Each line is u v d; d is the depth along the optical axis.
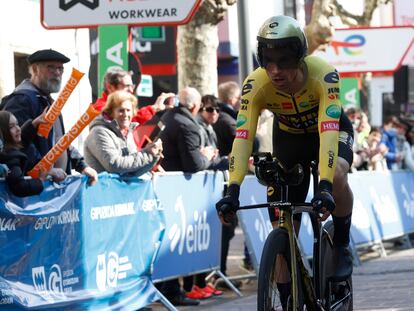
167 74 18.25
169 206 7.15
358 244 10.33
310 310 4.66
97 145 6.51
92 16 7.27
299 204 4.42
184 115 7.59
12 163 5.30
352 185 10.38
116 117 6.62
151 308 7.24
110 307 6.24
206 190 7.75
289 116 4.70
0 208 5.21
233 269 9.53
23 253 5.41
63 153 6.03
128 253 6.54
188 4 7.16
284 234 4.45
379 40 15.04
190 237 7.48
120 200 6.43
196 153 7.54
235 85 8.95
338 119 4.49
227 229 8.27
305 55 4.43
